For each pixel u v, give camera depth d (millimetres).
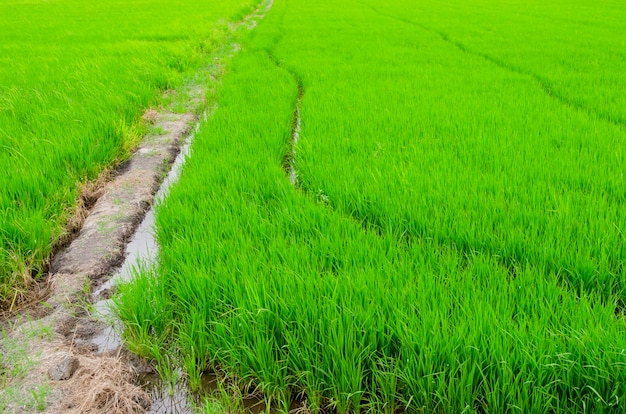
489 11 23344
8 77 8125
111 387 2191
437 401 2078
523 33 14812
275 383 2213
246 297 2520
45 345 2471
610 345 2021
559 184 3840
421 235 3240
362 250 2900
